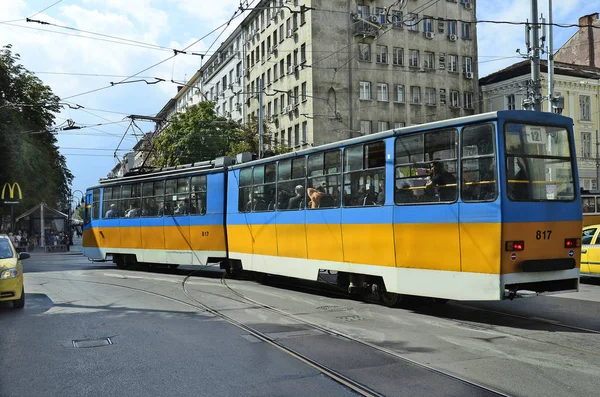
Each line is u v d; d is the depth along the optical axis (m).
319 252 11.89
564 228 8.72
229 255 15.60
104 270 19.88
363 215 10.59
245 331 8.36
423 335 7.95
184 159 39.16
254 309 10.38
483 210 8.43
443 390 5.41
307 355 6.85
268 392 5.43
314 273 12.05
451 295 8.84
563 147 8.91
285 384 5.68
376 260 10.26
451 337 7.79
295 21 43.31
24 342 7.77
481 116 8.55
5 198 36.31
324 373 6.05
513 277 8.26
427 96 43.91
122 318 9.54
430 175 9.27
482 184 8.50
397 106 42.69
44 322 9.25
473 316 9.48
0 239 11.55
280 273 13.27
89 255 22.12
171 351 7.14
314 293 12.67
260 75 51.06
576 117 41.94
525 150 8.54
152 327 8.72
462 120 8.81
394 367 6.27
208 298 11.90
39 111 39.88
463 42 45.62
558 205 8.69
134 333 8.27
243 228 14.91
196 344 7.52
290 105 43.47
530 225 8.41
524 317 9.31
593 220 23.25
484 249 8.38
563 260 8.66
